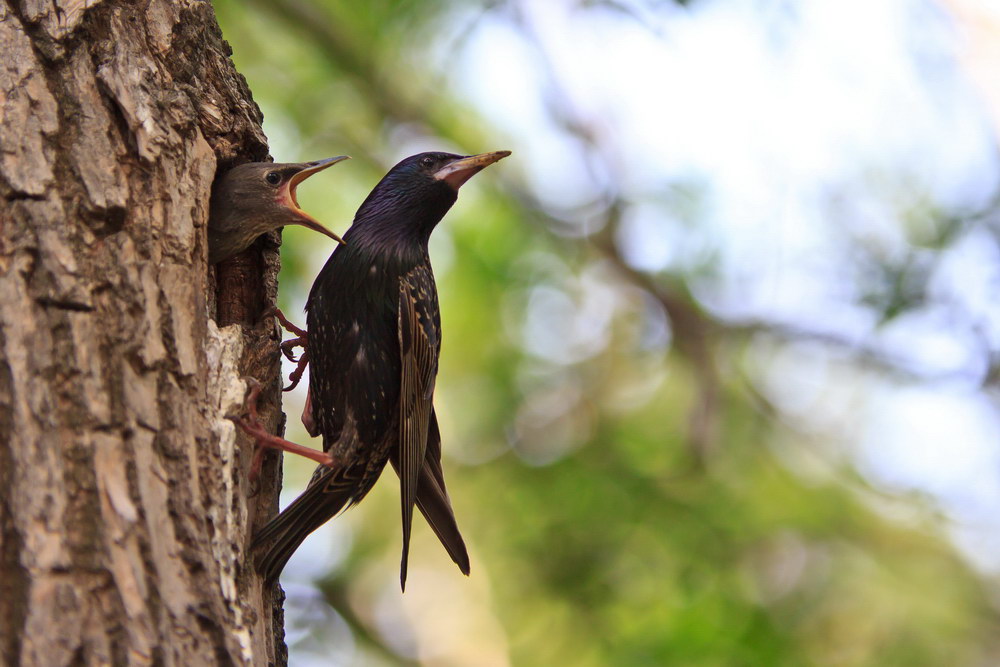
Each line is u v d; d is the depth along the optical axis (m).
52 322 4.28
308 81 14.13
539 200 15.06
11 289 4.27
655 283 14.67
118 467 4.16
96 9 5.15
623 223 14.80
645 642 12.44
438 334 6.69
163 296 4.70
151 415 4.38
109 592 3.89
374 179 14.45
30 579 3.78
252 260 6.07
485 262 14.08
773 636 13.09
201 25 5.72
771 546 15.05
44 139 4.70
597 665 12.80
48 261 4.38
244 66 13.85
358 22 13.38
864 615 16.03
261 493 5.18
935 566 16.97
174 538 4.21
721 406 14.90
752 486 15.35
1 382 4.08
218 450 4.62
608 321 15.87
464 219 14.49
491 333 14.16
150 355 4.48
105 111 4.93
